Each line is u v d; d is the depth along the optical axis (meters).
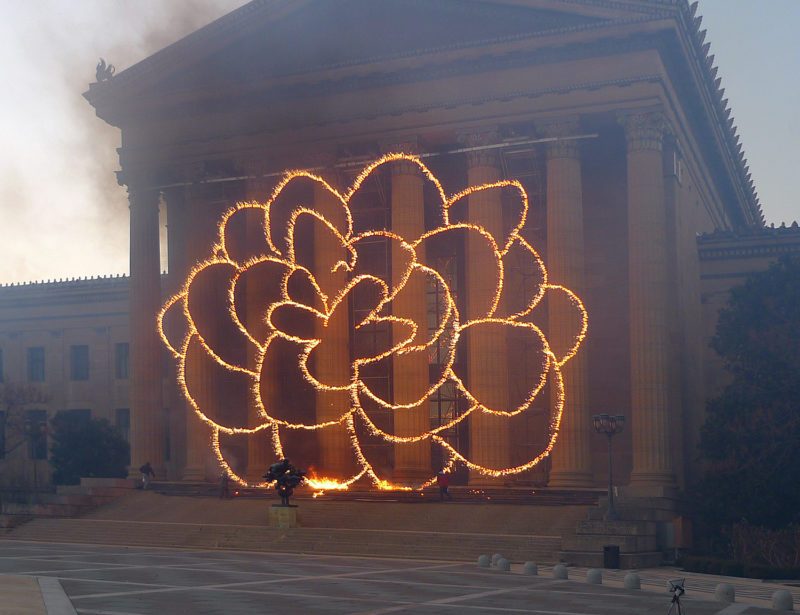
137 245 76.31
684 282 69.31
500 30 67.69
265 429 73.62
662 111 64.00
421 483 67.31
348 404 71.12
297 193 77.25
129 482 71.12
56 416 86.88
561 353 65.06
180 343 79.69
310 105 71.88
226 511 62.88
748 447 55.25
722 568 45.69
